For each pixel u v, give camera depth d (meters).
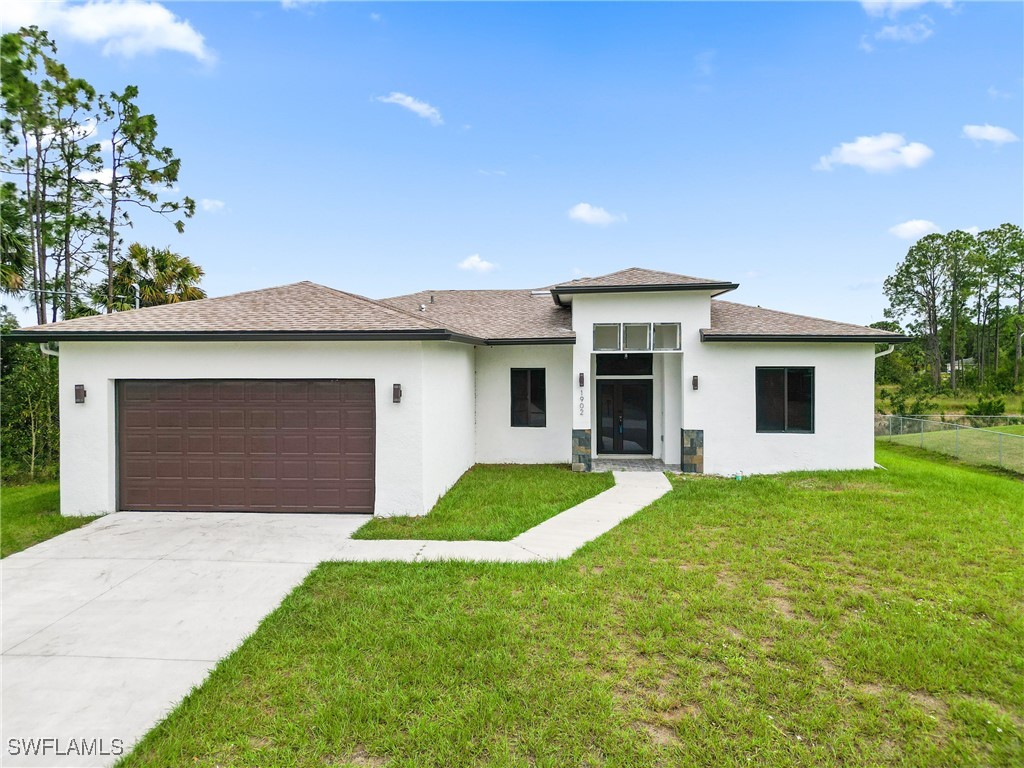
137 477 9.16
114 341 8.83
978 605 5.22
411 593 5.64
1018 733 3.42
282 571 6.39
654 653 4.41
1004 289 50.84
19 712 3.72
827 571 6.17
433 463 9.59
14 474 13.83
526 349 14.29
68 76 24.25
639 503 9.60
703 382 12.66
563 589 5.72
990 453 15.01
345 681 4.02
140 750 3.35
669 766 3.13
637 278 13.25
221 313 9.52
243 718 3.63
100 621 5.12
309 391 9.07
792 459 12.46
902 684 3.97
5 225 21.61
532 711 3.63
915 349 54.19
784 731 3.45
